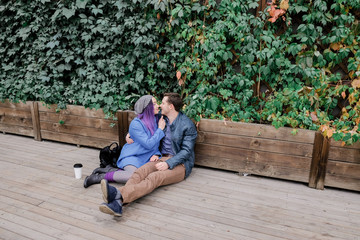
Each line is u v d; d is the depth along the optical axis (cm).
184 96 398
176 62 388
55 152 432
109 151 341
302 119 315
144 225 237
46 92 452
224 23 335
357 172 300
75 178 333
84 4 401
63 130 465
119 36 402
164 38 396
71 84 468
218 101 358
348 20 295
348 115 311
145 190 265
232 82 356
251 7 328
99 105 422
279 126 322
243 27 328
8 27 477
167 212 259
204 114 367
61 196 287
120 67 409
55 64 447
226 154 353
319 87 316
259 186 321
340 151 302
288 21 314
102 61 416
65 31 429
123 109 410
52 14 442
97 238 218
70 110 450
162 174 289
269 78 344
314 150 311
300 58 318
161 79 409
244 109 359
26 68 486
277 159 330
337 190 317
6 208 261
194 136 322
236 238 222
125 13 386
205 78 368
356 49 304
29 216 248
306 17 306
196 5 348
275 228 238
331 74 317
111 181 312
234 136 345
